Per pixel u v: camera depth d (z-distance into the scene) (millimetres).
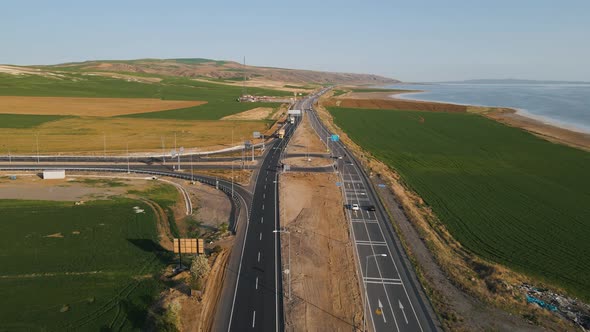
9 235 80000
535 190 114438
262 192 109625
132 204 99500
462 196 109750
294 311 57781
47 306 57812
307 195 106625
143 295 60844
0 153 148500
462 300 61344
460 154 158000
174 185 116812
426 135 197125
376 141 183375
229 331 53281
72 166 134875
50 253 73188
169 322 52062
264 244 78250
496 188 116312
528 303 61094
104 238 79875
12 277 64938
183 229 86875
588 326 56719
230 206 100000
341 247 77438
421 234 83438
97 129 191250
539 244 81938
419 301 60844
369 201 102562
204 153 155250
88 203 99312
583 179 125062
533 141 182000
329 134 192000
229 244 78250
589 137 194875
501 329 55062
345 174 126438
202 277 64688
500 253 78125
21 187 111312
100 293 61281
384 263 71688
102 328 53375
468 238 84625
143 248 76312
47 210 93875
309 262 71500
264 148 162875
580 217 95500
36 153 149625
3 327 53219
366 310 58375
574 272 71688
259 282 65000
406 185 119062
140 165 138000
